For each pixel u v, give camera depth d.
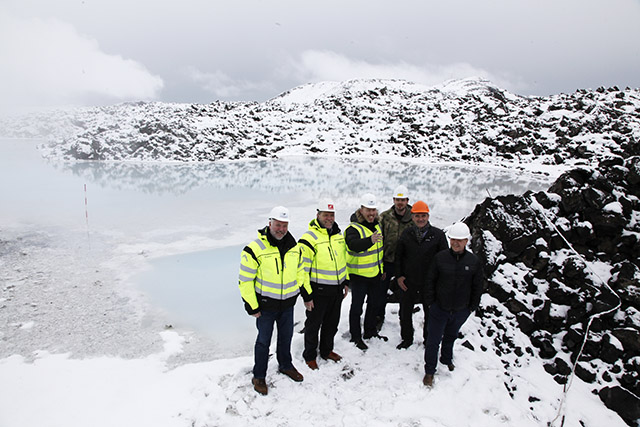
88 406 3.90
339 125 34.16
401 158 28.22
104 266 7.80
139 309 6.03
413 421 3.75
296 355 4.73
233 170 21.92
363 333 5.22
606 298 5.19
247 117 34.78
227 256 8.57
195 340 5.20
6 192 14.62
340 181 19.03
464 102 37.50
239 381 4.20
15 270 7.42
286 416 3.77
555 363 4.95
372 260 4.72
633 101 27.75
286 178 19.72
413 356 4.73
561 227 6.26
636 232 6.00
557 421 4.11
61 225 10.66
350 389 4.15
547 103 32.47
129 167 21.58
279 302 3.99
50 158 23.88
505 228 6.27
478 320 5.48
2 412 3.80
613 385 4.57
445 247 4.64
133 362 4.66
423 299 4.73
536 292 5.68
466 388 4.23
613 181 6.64
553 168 22.97
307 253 4.29
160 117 28.23
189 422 3.71
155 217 11.84
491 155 27.34
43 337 5.16
